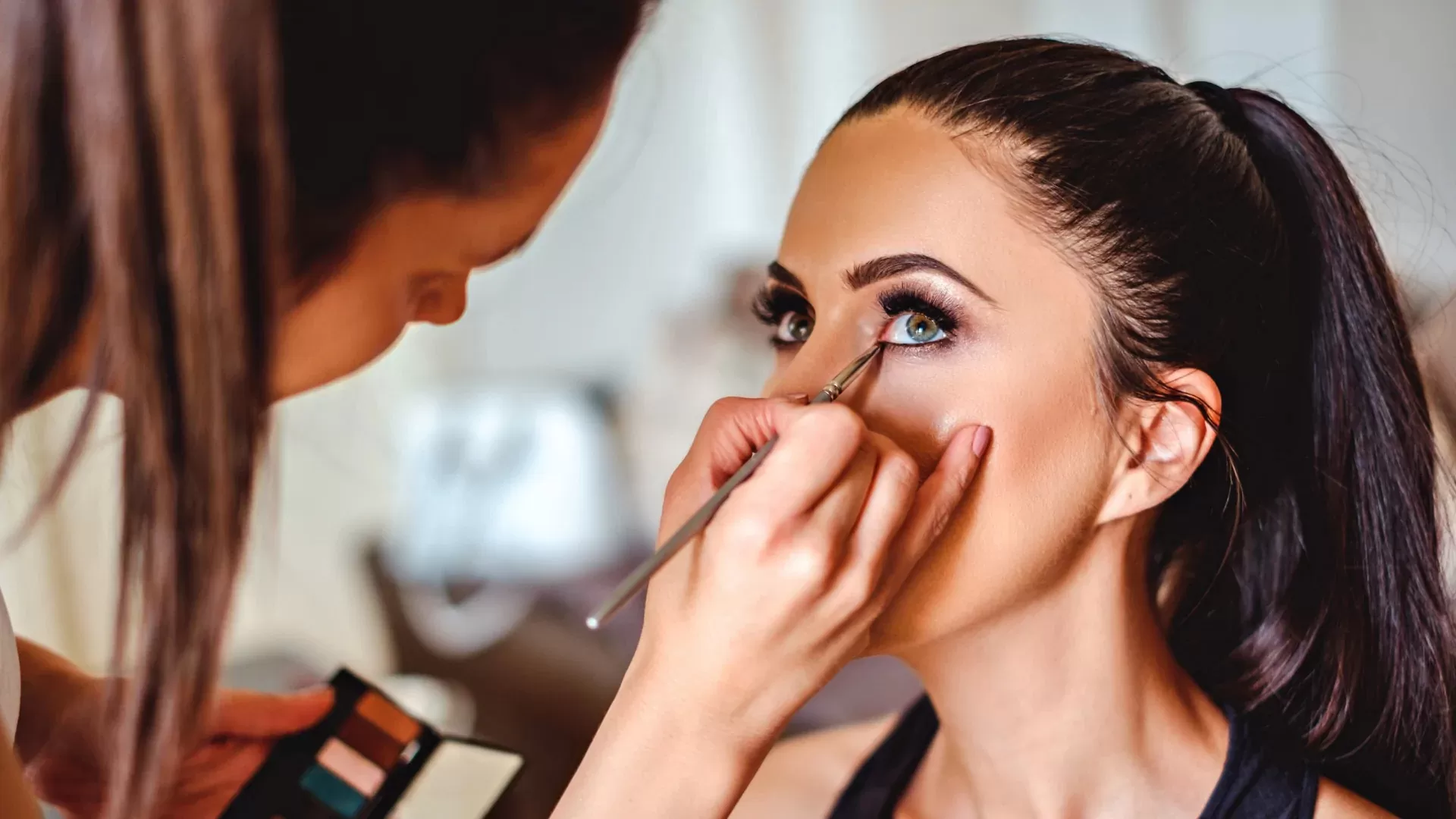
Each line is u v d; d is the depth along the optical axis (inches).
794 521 23.0
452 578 91.1
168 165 17.0
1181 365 30.2
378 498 109.5
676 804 24.2
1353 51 91.7
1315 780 31.4
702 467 25.8
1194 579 36.1
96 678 35.0
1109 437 29.8
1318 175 32.6
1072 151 29.1
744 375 113.5
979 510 28.8
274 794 34.7
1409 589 34.3
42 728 33.9
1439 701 34.4
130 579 19.4
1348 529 34.2
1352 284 33.0
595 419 110.6
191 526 18.8
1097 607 31.2
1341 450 33.8
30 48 17.3
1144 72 32.2
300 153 19.3
